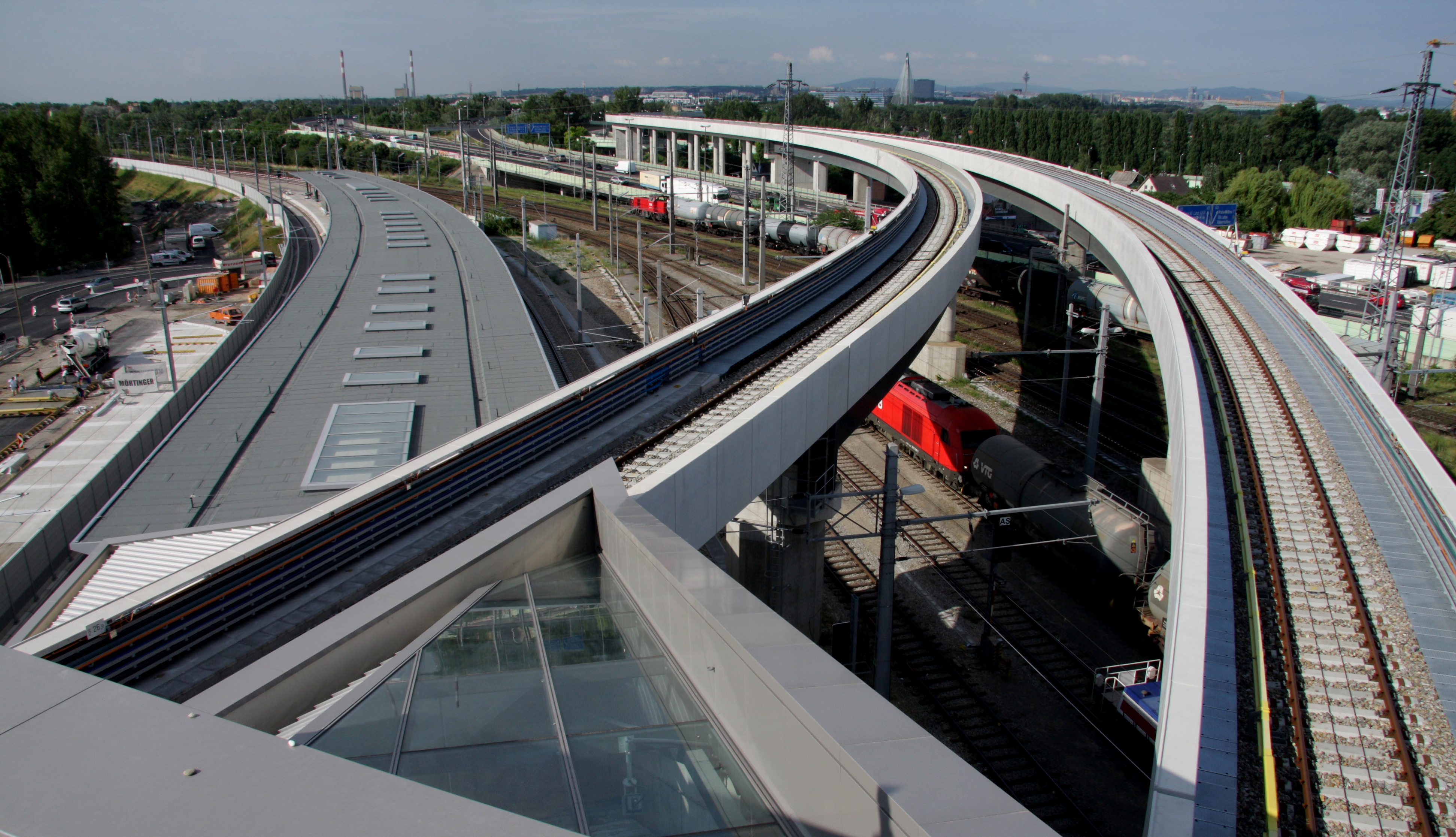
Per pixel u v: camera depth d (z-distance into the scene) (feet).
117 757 17.75
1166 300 113.91
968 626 109.50
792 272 278.05
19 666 21.09
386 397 116.37
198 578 48.01
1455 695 52.39
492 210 403.54
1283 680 53.78
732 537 124.88
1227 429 90.22
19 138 375.04
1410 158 161.89
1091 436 133.28
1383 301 181.88
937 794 22.33
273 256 358.84
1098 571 110.22
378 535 59.77
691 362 95.50
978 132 515.09
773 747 28.71
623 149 619.26
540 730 32.30
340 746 30.78
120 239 404.16
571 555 50.26
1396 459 81.35
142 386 195.72
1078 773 83.97
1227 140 456.04
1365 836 42.80
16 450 167.02
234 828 15.75
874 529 135.03
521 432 72.38
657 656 38.29
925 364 208.03
